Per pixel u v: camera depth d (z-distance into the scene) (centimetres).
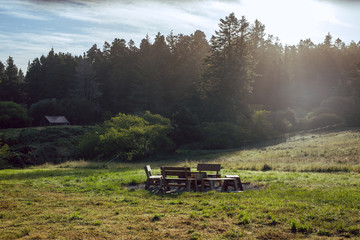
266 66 9962
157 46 9494
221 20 7406
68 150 5056
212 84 7306
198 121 6234
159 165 2917
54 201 1041
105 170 2367
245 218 777
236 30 7406
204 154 4453
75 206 961
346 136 4466
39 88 10775
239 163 2597
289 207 888
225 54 7525
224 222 775
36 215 846
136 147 4009
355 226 709
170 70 9094
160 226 747
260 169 2266
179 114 5897
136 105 8588
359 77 9169
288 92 9069
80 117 8869
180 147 5594
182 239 664
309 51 11650
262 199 1016
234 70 7100
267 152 3781
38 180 1576
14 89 10712
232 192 1209
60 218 817
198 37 9600
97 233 696
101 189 1286
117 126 4412
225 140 5372
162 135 4497
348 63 11138
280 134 6128
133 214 861
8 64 11056
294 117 6662
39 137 5775
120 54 10350
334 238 654
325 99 8612
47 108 8912
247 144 5538
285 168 2186
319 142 4241
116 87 9425
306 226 712
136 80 8838
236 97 6944
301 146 4050
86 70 9756
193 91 8162
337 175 1669
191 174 1375
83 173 1983
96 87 9706
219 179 1270
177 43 9969
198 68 8712
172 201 1026
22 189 1281
